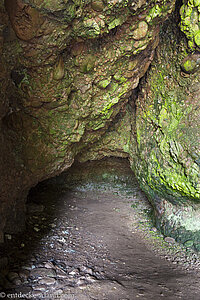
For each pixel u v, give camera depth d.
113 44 3.65
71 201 7.07
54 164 4.57
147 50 4.04
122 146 6.43
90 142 5.68
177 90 4.12
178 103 4.11
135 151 5.80
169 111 4.28
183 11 3.48
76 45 3.51
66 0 2.70
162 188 4.64
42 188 7.91
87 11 3.02
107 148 6.65
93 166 8.38
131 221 5.86
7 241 3.49
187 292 2.91
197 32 3.43
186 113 3.99
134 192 8.26
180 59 3.86
